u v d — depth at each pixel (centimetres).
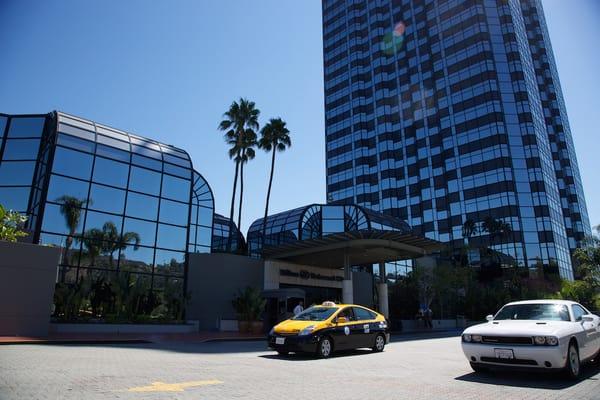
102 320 2123
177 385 711
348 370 950
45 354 1134
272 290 2741
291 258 3303
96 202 2391
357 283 3784
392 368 992
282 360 1134
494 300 4747
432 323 3859
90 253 2306
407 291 4059
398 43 9606
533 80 8250
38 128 2489
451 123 8006
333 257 3300
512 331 807
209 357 1182
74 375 784
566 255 7088
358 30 10506
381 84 9538
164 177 2723
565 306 918
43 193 2206
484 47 7919
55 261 1830
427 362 1123
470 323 4525
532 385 748
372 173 9138
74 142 2398
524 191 6912
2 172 2377
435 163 8112
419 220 8094
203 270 2902
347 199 9331
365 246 2920
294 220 3944
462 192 7500
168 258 2619
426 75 8788
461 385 752
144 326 2186
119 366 932
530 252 6575
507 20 8025
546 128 8519
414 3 9512
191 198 2820
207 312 2830
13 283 1706
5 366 871
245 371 904
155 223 2608
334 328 1264
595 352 916
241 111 4188
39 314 1745
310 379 811
